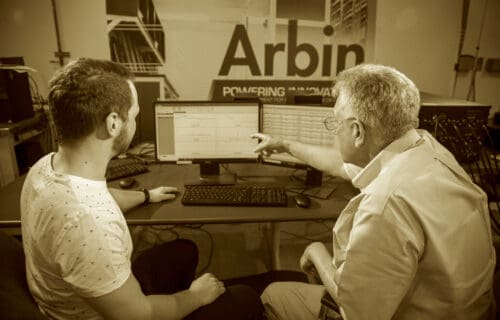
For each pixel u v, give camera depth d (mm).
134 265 1422
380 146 949
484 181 1946
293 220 1451
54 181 850
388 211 823
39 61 2873
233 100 1819
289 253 2465
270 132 1893
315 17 2994
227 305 1177
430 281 849
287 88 3123
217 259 2404
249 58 3029
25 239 896
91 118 845
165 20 2887
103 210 837
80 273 790
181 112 1805
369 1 3002
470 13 3105
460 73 3242
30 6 2762
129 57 2920
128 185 1727
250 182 1840
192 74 3018
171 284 1365
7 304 729
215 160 1866
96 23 2834
